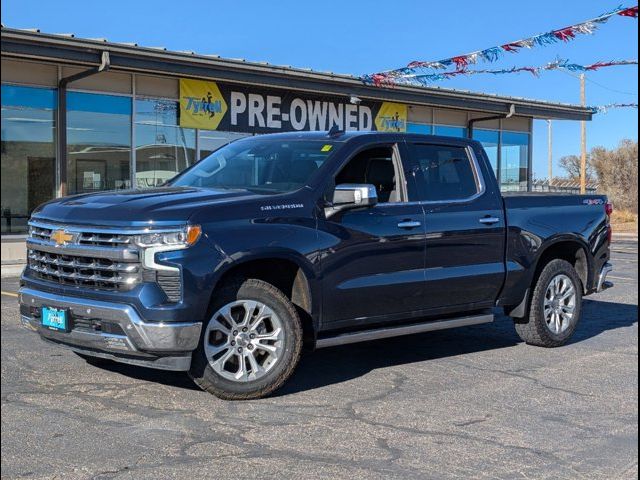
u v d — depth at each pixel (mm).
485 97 21266
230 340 5262
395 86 18906
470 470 4090
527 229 7180
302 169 5988
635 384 6035
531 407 5348
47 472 3939
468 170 6957
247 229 5250
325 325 5754
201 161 7031
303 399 5441
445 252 6477
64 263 5293
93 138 16062
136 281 4965
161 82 17078
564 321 7562
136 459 4148
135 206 5156
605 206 8180
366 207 5793
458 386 5910
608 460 4293
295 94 19438
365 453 4324
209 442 4449
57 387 5605
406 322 6469
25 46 13219
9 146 14922
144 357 5035
